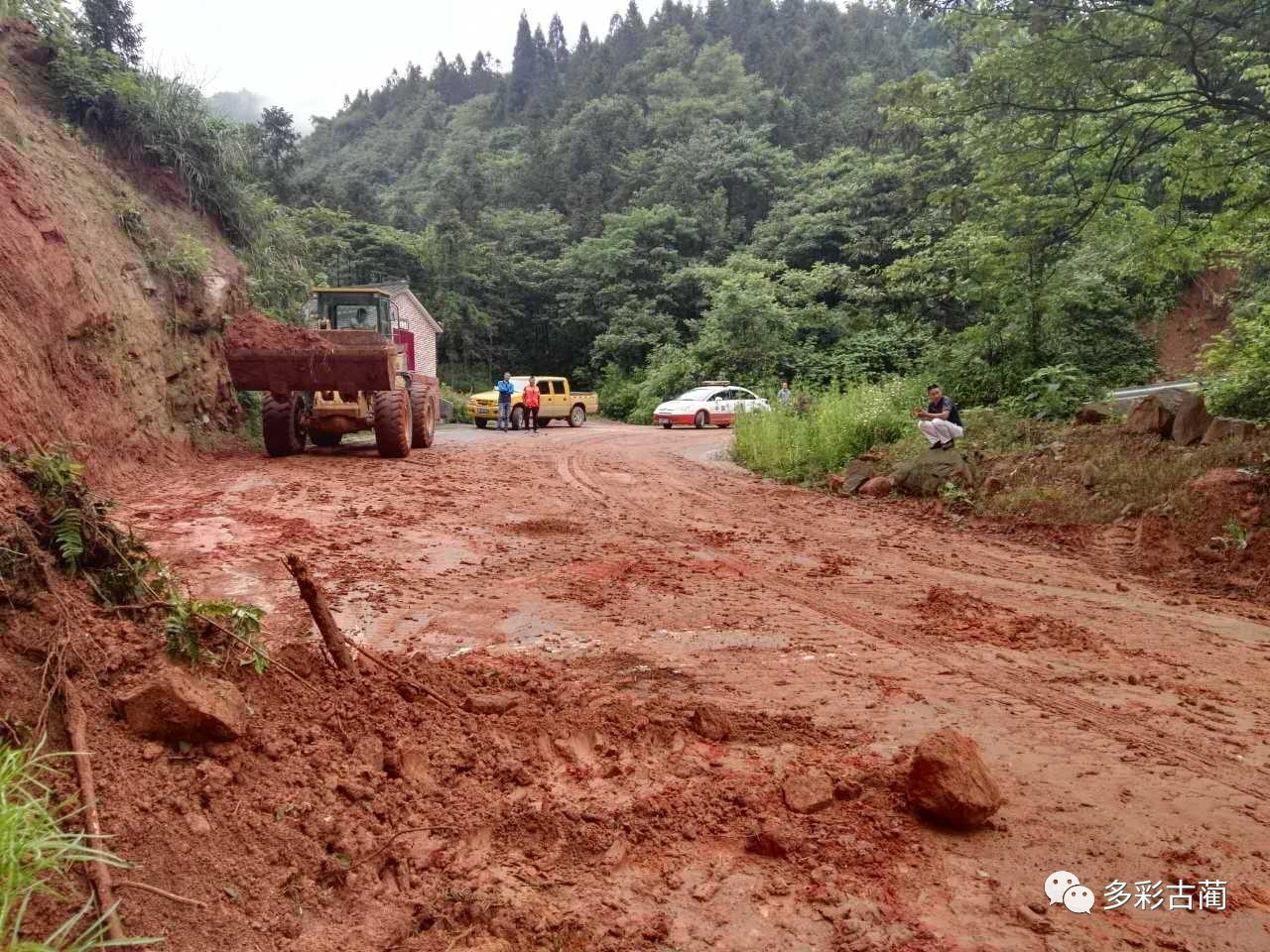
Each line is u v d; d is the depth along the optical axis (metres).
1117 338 22.62
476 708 3.94
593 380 47.50
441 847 2.85
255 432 15.88
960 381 17.33
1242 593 7.15
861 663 5.13
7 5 14.15
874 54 81.94
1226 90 9.96
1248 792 3.55
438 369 46.19
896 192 36.16
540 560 7.68
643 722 3.98
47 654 2.88
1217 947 2.54
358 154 109.12
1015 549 8.85
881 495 12.09
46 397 8.91
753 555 8.31
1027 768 3.73
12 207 9.51
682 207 51.75
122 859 2.28
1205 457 9.31
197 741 2.84
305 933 2.32
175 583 3.72
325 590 6.21
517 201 64.44
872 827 3.16
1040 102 10.72
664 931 2.51
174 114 15.63
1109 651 5.52
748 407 21.69
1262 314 12.05
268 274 17.44
